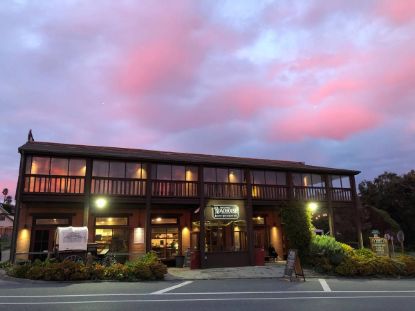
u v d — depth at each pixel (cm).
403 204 3697
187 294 1030
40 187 1641
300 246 1848
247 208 1992
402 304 927
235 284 1285
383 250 1950
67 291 1055
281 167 2125
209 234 1970
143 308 816
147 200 1786
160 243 2012
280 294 1062
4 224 3984
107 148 2117
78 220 1841
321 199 2227
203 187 1920
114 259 1597
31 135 1947
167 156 2003
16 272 1324
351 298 1012
